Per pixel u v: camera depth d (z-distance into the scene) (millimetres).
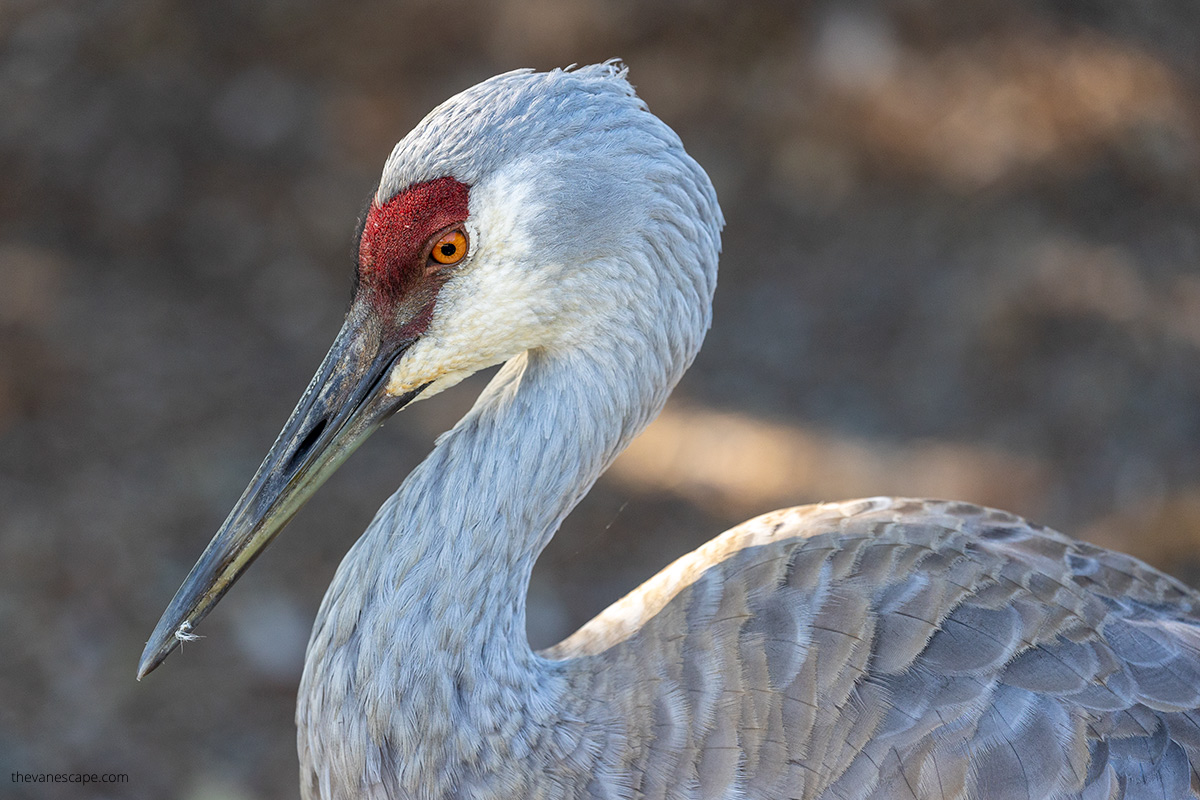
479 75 14438
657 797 4961
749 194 13914
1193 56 15281
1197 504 10711
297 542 10438
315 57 14508
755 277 13203
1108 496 10891
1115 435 11430
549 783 5031
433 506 5145
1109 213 13594
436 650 5016
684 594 5324
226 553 5273
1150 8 15836
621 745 5031
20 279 12055
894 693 4859
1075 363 12117
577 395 5250
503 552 5148
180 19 14617
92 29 14469
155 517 10328
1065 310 12602
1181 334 12344
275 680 9352
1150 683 4910
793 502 10977
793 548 5324
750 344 12531
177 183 13273
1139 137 14289
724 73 14867
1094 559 5453
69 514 10250
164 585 9828
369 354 5305
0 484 10406
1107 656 4930
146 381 11477
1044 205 13688
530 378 5309
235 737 8953
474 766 5012
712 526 10797
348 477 11070
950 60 14992
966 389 11977
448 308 5176
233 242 12898
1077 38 15242
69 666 9195
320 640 5238
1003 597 5039
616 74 5254
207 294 12398
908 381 12094
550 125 5004
